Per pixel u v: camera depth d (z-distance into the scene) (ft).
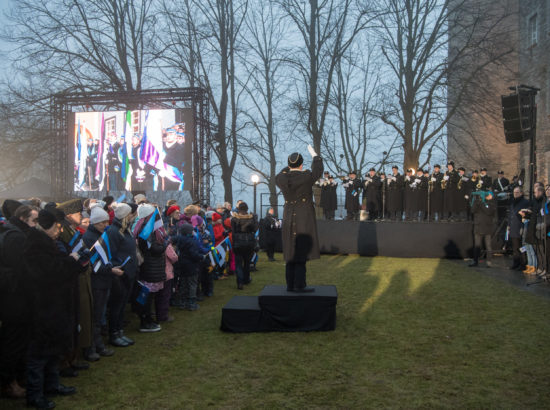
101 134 65.41
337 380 15.23
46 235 13.56
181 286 27.02
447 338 19.52
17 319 13.93
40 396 13.47
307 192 21.40
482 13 68.59
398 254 50.83
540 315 23.00
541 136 63.31
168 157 63.26
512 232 38.55
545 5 62.34
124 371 16.49
